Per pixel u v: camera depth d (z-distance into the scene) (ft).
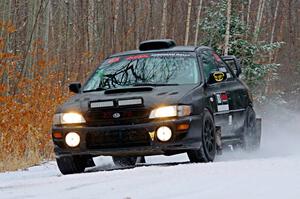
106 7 241.14
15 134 95.25
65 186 46.52
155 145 64.18
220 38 206.59
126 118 64.85
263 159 60.90
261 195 37.04
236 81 82.69
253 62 204.95
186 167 55.57
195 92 67.77
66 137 66.59
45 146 98.07
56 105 106.42
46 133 99.30
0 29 120.16
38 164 86.58
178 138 64.13
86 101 67.05
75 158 68.03
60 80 128.26
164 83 71.46
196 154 66.08
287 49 330.34
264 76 209.97
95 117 65.72
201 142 66.08
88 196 40.09
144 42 78.89
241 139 80.53
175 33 303.89
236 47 204.44
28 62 135.85
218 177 46.70
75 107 67.05
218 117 72.69
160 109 64.34
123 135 64.80
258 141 88.28
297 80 303.68
